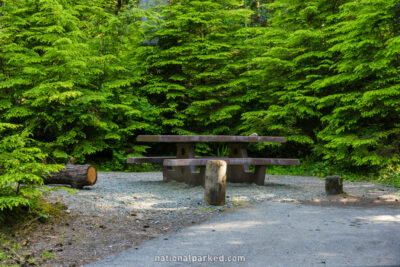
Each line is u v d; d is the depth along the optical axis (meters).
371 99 9.35
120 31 13.58
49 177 6.88
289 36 12.47
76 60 11.44
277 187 7.58
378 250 3.38
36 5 13.09
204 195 6.02
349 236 3.85
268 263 3.12
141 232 4.23
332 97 10.57
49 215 4.66
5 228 4.06
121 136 12.91
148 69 14.85
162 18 15.39
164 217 4.91
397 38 8.66
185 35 14.47
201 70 14.63
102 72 12.89
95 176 7.19
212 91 14.53
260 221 4.63
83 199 5.91
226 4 15.36
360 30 9.64
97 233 4.18
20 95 11.89
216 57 13.62
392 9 9.43
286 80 12.91
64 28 12.62
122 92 13.72
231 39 14.89
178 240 3.87
